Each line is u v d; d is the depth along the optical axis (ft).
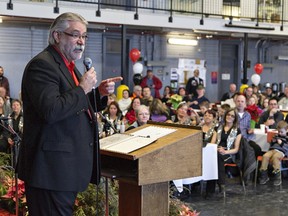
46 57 6.09
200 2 39.55
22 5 26.76
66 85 6.09
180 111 21.11
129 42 40.09
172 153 7.01
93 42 38.81
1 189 10.41
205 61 44.21
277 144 21.16
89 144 6.31
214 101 45.03
